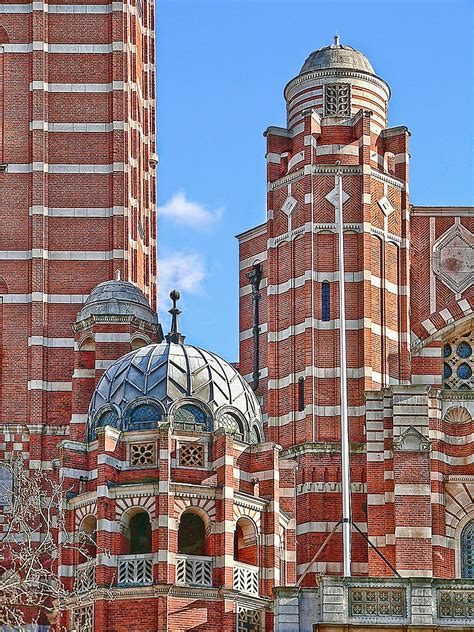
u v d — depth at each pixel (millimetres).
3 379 80312
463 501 73062
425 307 80625
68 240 82188
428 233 81562
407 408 72438
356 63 83000
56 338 80875
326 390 77625
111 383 71125
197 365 70875
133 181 84250
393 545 71500
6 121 83688
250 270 86125
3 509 75562
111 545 66938
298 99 82625
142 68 93562
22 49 84500
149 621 65625
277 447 70375
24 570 74312
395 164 81625
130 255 82688
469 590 62000
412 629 61375
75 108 83688
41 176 82688
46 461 78938
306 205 79562
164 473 67125
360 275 78750
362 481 76125
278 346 79688
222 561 66812
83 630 64312
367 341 77750
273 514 69250
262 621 67500
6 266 81875
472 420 73688
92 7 84812
